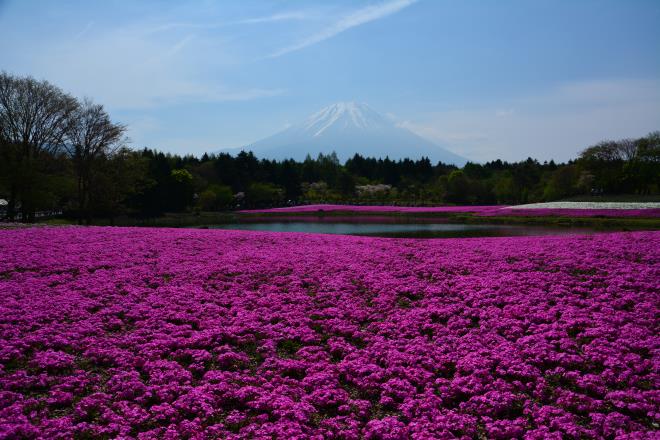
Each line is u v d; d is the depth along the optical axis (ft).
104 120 161.68
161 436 23.45
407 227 151.94
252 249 71.92
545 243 72.38
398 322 39.86
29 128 143.13
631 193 288.92
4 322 37.35
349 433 23.77
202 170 347.56
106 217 210.38
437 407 26.63
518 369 30.42
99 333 36.37
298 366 31.60
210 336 35.91
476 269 56.18
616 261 56.24
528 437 23.13
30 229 90.33
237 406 27.20
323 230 144.36
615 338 35.01
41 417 24.82
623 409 26.30
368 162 476.54
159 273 54.85
